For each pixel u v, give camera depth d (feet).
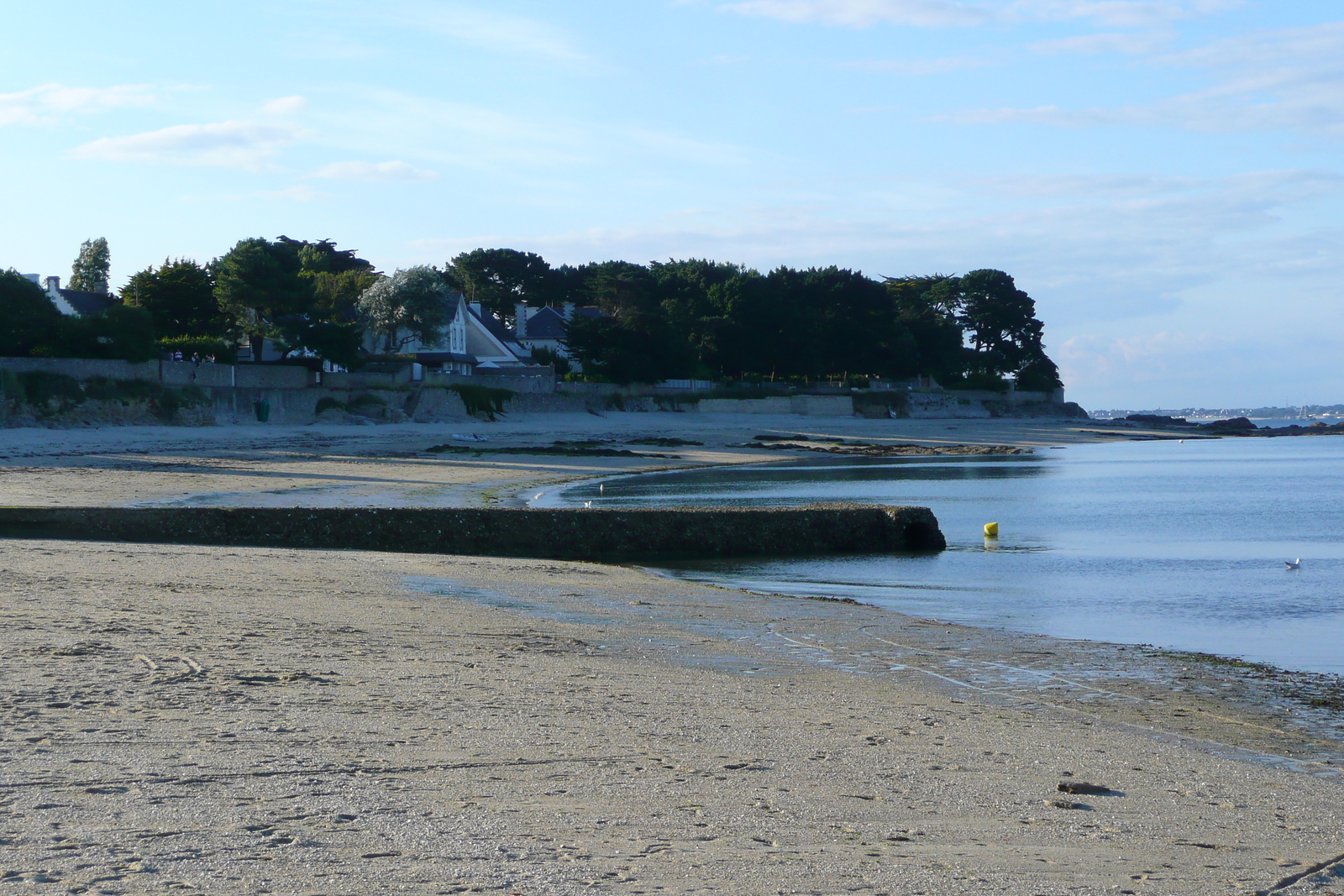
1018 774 25.96
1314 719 37.58
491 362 370.73
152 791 20.26
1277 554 95.20
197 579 56.54
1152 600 69.15
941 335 473.67
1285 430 492.95
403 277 322.14
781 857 18.35
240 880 15.99
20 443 181.16
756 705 33.17
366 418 271.69
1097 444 374.22
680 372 381.81
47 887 15.34
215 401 239.71
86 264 338.95
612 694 33.30
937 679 42.47
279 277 270.05
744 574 81.56
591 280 414.82
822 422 379.35
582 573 74.18
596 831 19.30
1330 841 21.57
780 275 468.34
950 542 104.53
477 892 15.92
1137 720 36.42
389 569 68.85
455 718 28.22
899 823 21.01
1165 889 17.79
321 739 25.00
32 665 31.63
